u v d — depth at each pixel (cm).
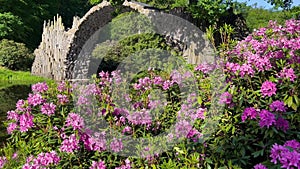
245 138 224
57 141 254
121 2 1234
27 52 1841
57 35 1563
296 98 227
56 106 269
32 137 266
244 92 240
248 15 1449
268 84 234
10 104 870
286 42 265
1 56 1755
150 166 235
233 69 257
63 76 1512
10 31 1970
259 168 197
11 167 266
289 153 184
